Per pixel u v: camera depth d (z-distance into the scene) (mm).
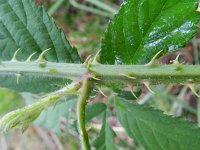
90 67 98
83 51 227
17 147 279
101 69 97
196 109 210
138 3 102
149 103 216
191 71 94
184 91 214
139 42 105
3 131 93
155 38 104
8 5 115
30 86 113
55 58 113
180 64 94
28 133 274
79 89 98
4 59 116
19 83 113
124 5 102
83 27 250
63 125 210
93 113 135
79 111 97
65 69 100
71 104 166
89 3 251
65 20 257
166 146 111
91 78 98
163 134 112
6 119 92
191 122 110
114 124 217
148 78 96
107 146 129
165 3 101
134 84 97
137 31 104
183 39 102
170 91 216
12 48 115
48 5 256
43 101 95
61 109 170
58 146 260
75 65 99
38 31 114
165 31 103
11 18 115
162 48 104
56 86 112
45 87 113
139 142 114
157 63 95
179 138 110
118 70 96
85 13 251
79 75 98
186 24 102
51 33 113
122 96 112
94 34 225
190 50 215
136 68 96
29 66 103
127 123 116
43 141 271
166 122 112
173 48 104
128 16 103
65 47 112
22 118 93
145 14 103
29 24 115
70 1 247
